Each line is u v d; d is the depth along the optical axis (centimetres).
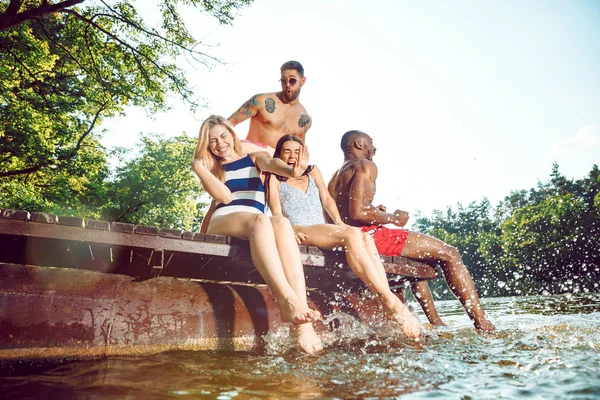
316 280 435
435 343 313
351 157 518
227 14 1423
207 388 195
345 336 360
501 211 10719
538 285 3684
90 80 1641
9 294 274
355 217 457
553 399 161
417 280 480
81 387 198
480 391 178
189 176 3069
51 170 1888
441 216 11500
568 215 6331
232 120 580
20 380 210
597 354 238
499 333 366
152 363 252
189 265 372
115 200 2744
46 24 1550
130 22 1334
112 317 293
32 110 1623
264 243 316
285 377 214
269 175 421
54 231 288
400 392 182
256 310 345
